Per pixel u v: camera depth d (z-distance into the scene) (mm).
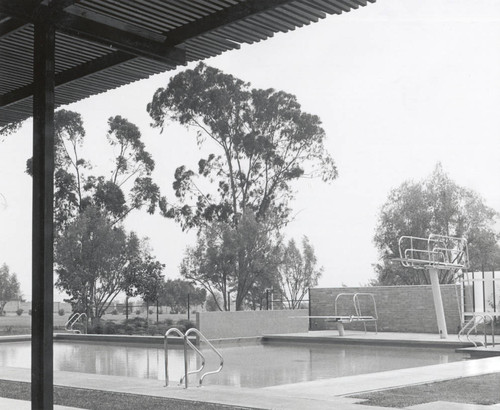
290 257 32781
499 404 6629
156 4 6051
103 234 28891
